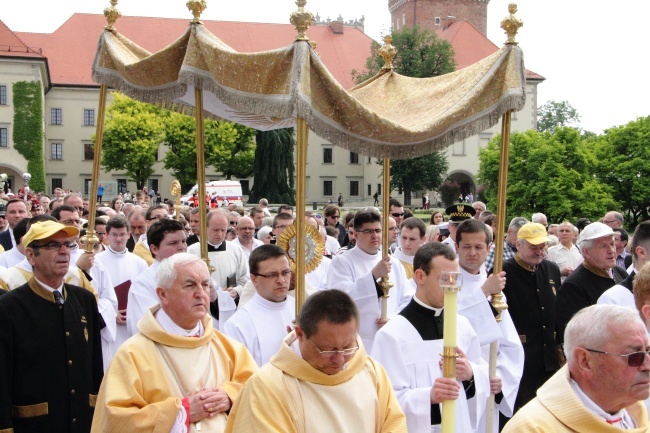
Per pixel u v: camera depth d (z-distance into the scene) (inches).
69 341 199.8
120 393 158.2
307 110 211.3
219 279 331.0
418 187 2171.5
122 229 321.7
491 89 248.7
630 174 1638.8
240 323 217.8
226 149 2222.0
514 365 243.0
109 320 250.7
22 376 192.9
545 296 285.1
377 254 299.4
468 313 231.9
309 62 215.9
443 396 140.8
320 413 136.5
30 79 2352.4
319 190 2802.7
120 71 269.4
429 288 189.8
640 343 121.9
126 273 322.7
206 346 172.7
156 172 2706.7
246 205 1916.8
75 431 196.7
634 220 1731.1
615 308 125.6
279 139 1980.8
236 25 2672.2
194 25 245.6
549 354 279.9
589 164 1608.0
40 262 199.0
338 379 138.9
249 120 311.4
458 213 371.6
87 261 260.7
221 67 232.7
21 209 397.7
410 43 2097.7
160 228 255.6
